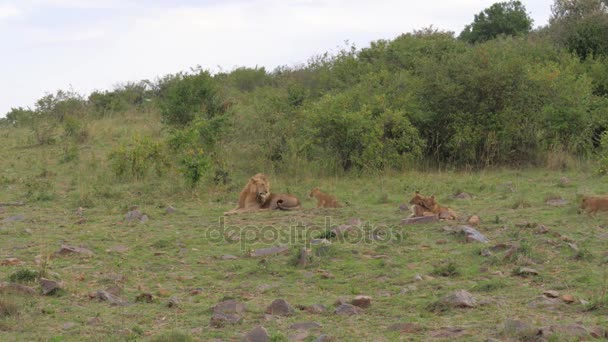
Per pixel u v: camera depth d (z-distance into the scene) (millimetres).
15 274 9281
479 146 20547
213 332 7328
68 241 12125
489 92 20344
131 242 12062
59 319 7750
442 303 8031
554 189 16297
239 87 34594
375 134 19516
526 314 7699
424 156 20641
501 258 10016
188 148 19594
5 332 7273
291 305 8211
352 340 7000
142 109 32344
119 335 7199
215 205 15711
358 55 29516
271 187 17547
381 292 8820
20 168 21453
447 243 11344
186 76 25875
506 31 39750
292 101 23812
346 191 16953
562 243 10781
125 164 19172
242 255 11039
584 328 6902
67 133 26219
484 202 14938
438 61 22797
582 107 20578
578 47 27984
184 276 9852
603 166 17828
